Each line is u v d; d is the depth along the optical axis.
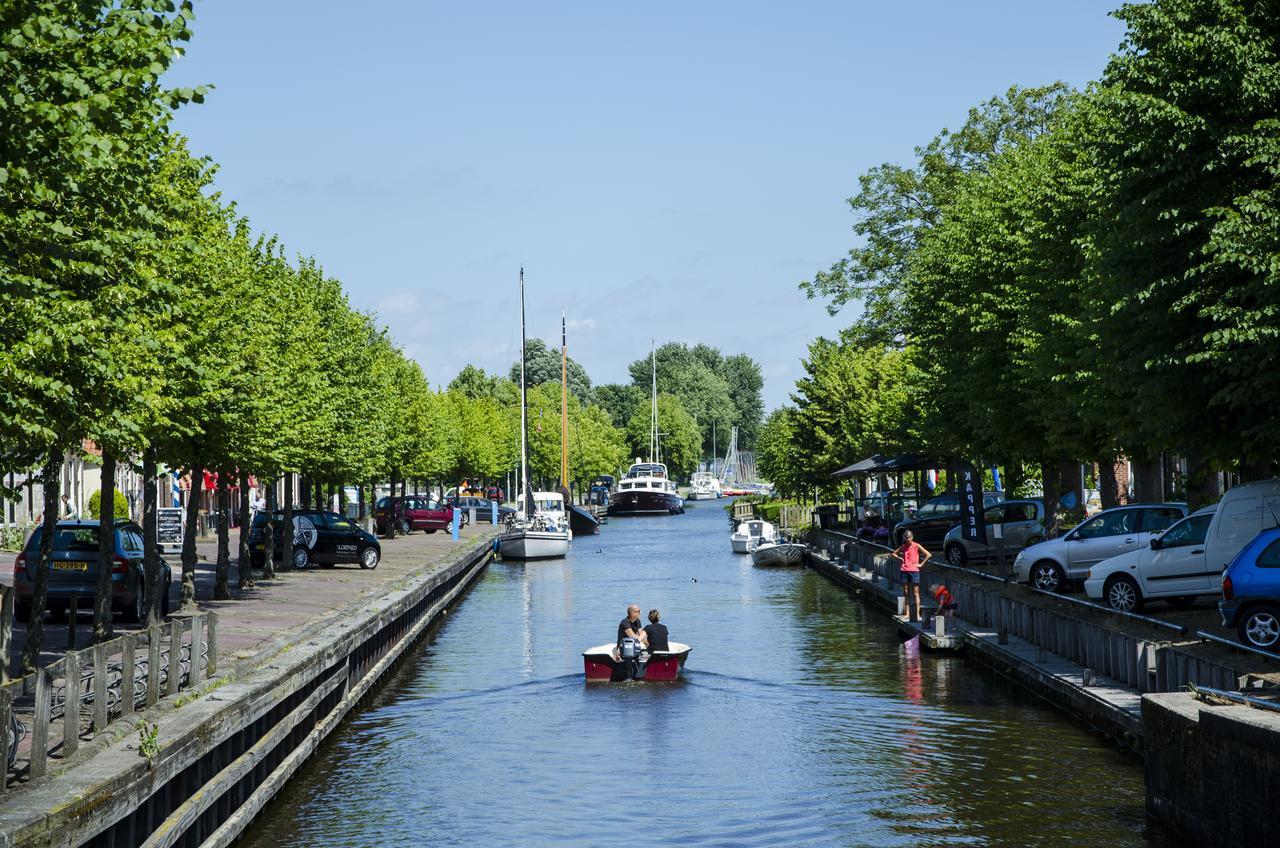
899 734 23.19
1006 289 37.47
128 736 14.55
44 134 11.22
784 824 17.58
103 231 14.06
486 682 30.33
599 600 49.72
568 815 18.28
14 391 13.41
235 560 49.84
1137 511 31.89
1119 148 22.78
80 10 11.62
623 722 25.12
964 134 61.81
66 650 22.53
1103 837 16.19
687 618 42.59
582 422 158.50
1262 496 25.97
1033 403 33.91
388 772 21.19
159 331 18.48
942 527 52.12
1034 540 40.81
